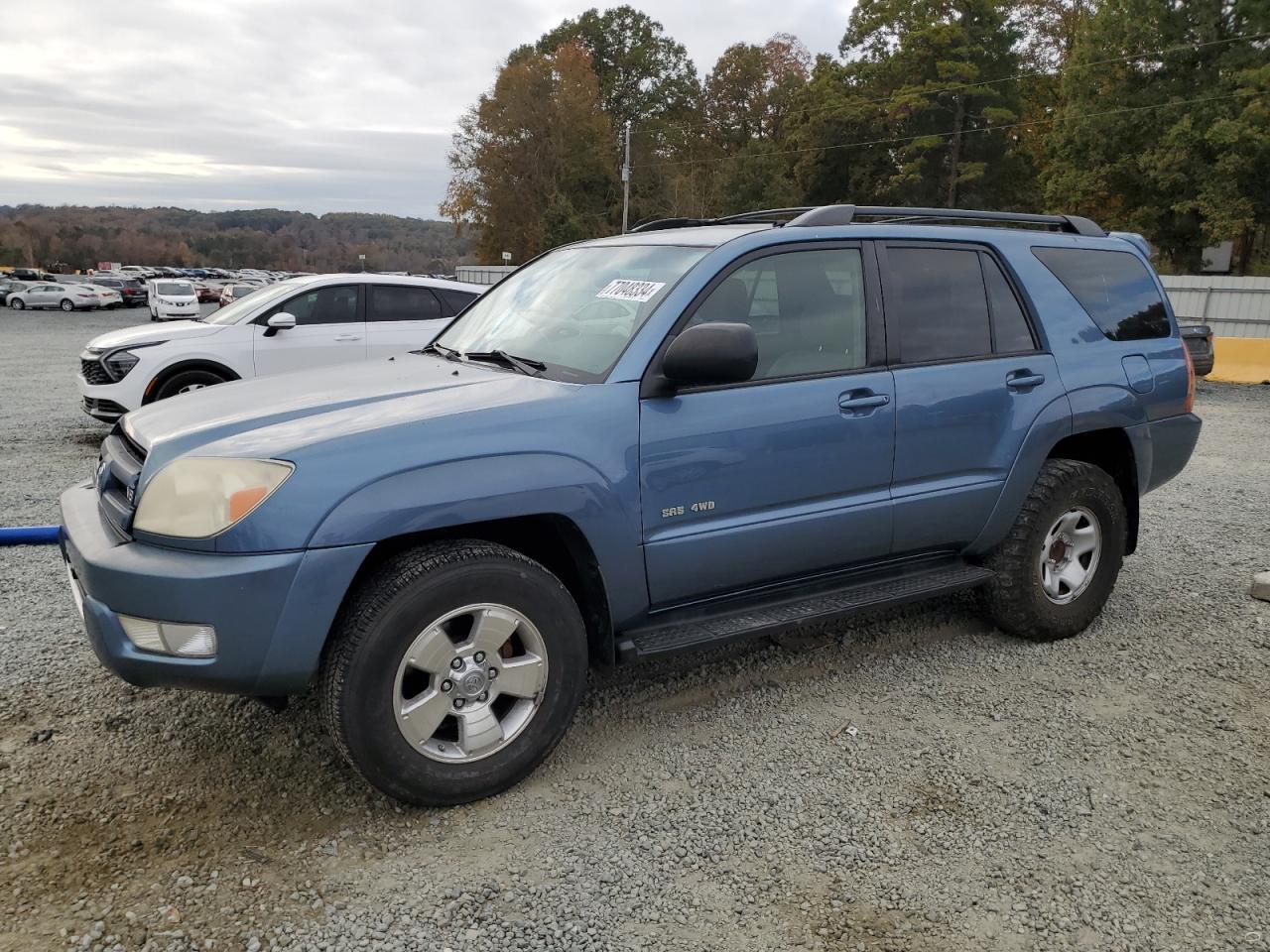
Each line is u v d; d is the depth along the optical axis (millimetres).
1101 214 41906
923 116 50625
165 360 8266
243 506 2578
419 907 2455
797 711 3602
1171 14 37438
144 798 2922
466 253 84500
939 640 4320
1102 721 3543
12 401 11938
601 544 3023
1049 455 4324
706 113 79438
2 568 5094
